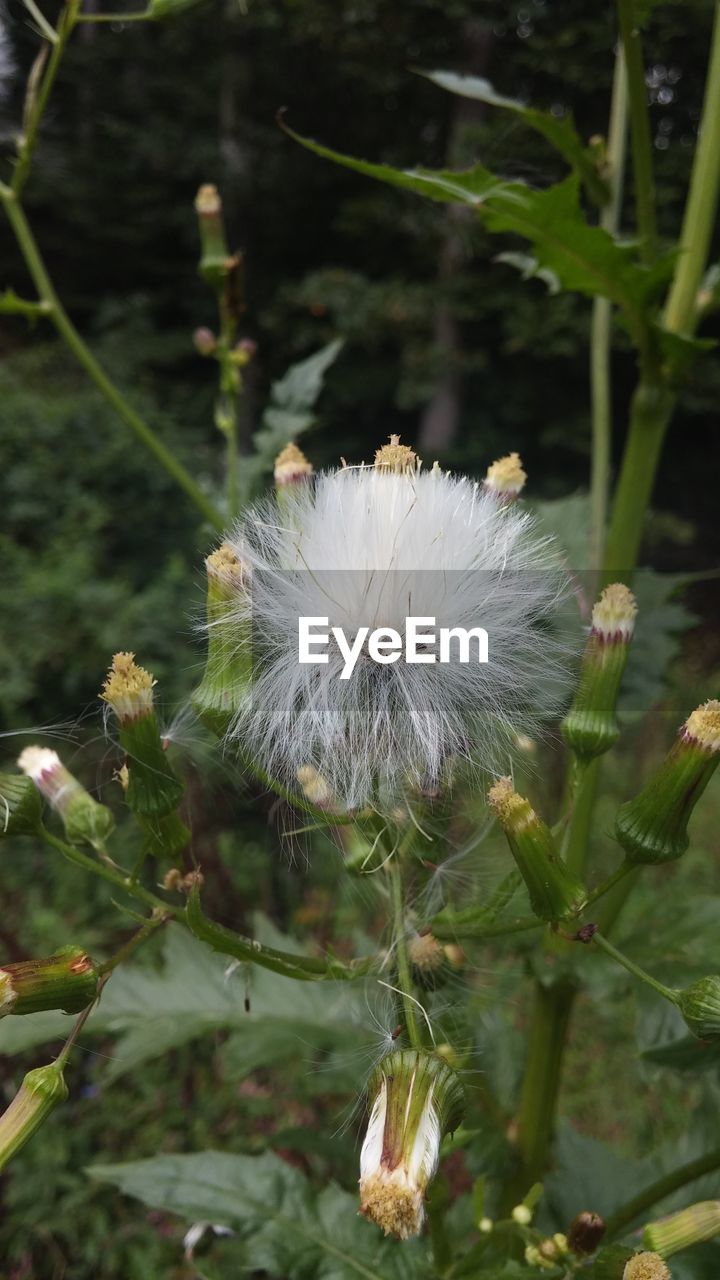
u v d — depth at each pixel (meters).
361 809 0.08
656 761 0.35
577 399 1.01
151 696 0.08
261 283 1.17
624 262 0.11
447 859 0.09
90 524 0.69
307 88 1.09
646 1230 0.08
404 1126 0.07
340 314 0.98
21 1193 0.28
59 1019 0.14
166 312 1.25
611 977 0.11
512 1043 0.14
